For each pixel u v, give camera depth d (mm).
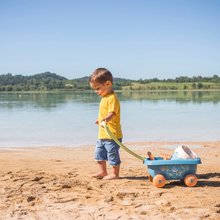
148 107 27438
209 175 7027
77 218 4789
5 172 7230
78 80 112000
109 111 6754
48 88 107062
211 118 18922
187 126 15781
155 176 6148
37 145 11531
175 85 107688
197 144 11453
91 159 9133
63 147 11141
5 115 21562
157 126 15820
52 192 5859
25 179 6613
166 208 5094
